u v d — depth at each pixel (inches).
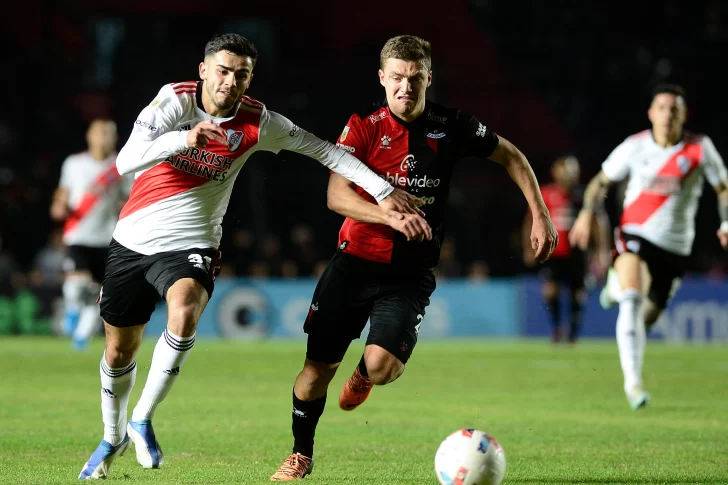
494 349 2438.5
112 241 794.8
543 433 1041.5
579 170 3713.1
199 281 757.3
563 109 3951.8
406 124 784.3
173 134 723.4
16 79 3474.4
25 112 3447.3
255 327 2827.3
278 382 1568.7
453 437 660.7
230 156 773.9
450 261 3152.1
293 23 3818.9
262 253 3058.6
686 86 3922.2
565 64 4033.0
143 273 776.9
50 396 1317.7
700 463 853.2
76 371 1674.5
